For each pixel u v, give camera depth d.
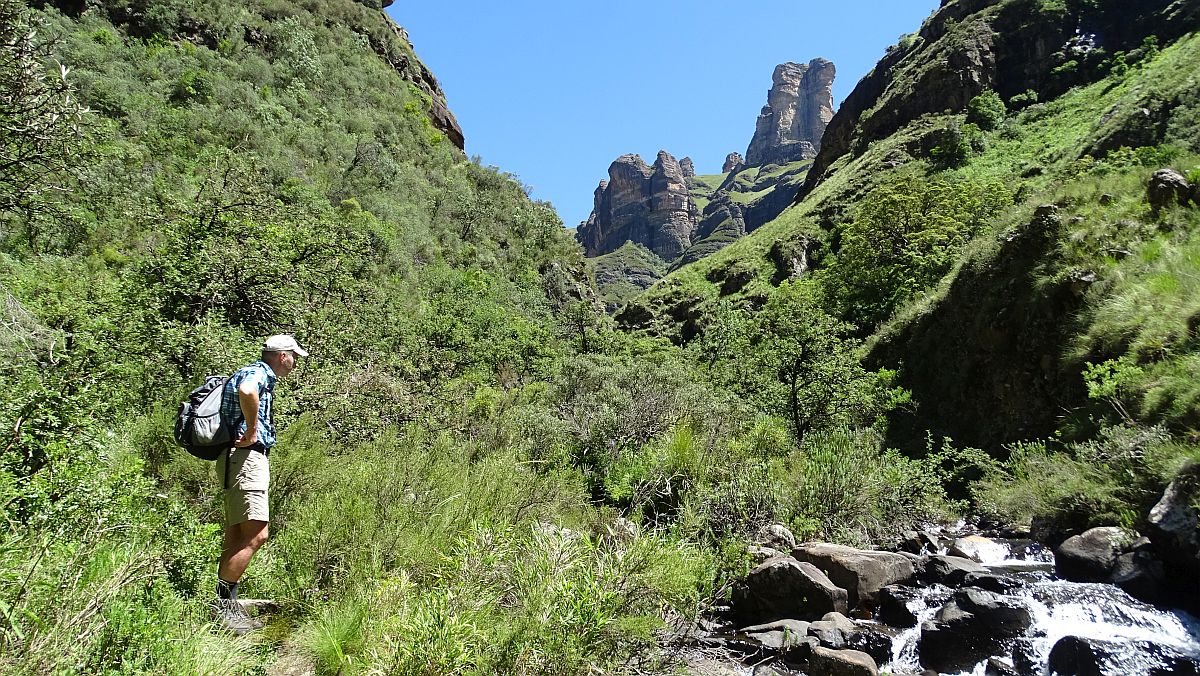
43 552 2.26
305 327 9.22
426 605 3.17
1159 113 32.34
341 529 4.25
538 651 3.10
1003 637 5.06
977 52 60.59
